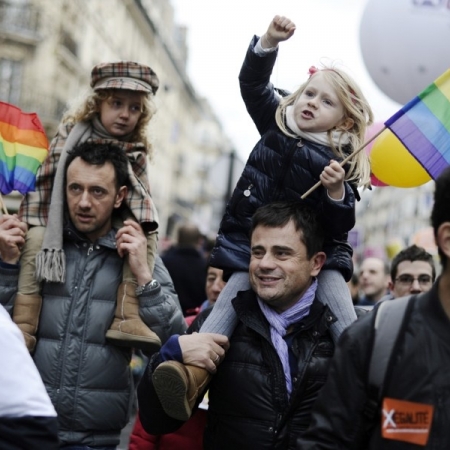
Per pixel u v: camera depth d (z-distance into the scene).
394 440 2.47
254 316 3.36
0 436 2.39
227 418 3.35
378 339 2.54
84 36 33.72
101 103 4.36
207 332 3.46
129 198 4.12
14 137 4.32
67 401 3.88
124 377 4.02
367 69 5.97
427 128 3.49
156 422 3.48
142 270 3.96
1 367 2.42
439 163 3.50
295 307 3.35
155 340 3.88
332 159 3.52
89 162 3.97
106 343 3.97
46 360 3.90
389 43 5.68
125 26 41.22
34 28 29.86
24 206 4.22
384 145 4.04
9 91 29.59
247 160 3.72
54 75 30.61
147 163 4.46
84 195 3.94
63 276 3.94
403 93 5.80
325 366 3.28
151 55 47.91
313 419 2.64
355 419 2.57
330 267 3.52
